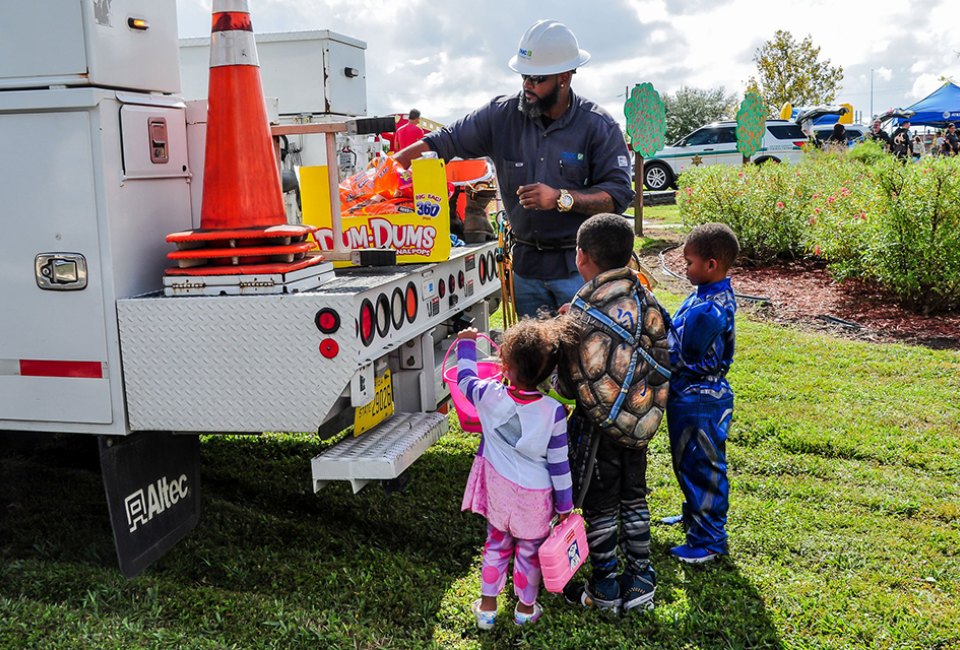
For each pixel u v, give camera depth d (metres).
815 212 10.12
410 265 3.72
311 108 6.95
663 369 3.01
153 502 3.21
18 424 3.05
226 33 3.05
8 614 2.96
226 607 3.05
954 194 7.59
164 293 2.98
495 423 2.91
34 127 2.85
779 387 5.77
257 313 2.83
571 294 4.18
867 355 6.59
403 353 3.67
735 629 2.97
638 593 3.10
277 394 2.86
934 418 5.16
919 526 3.80
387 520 3.92
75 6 2.77
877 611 3.10
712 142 22.34
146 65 3.09
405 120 6.25
